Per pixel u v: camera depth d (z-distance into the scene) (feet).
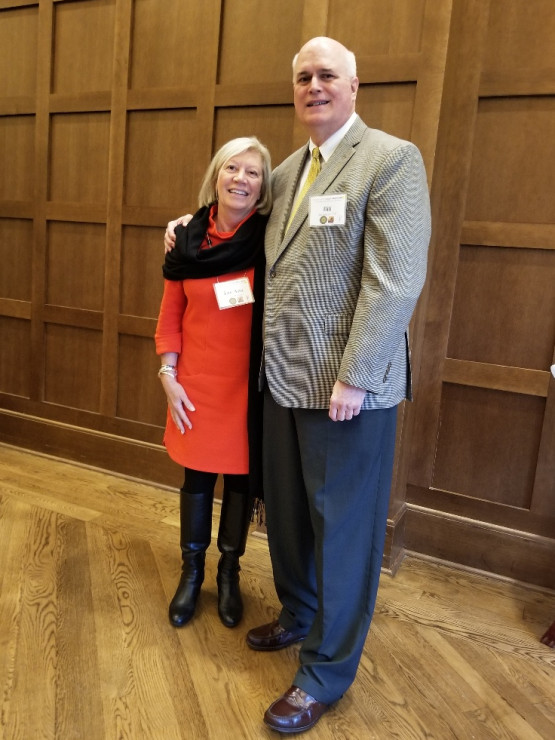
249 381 5.50
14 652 5.50
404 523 7.90
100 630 5.90
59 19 9.58
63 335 10.34
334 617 4.91
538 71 6.67
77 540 7.68
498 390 7.35
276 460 5.38
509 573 7.42
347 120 4.88
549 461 7.14
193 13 8.48
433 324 7.51
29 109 10.03
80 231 9.91
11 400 10.94
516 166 6.94
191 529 6.17
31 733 4.60
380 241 4.41
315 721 4.79
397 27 6.91
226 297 5.42
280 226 5.15
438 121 6.79
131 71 9.05
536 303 7.06
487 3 6.79
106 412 10.02
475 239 7.18
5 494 8.98
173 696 5.08
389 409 4.90
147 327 9.47
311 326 4.72
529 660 5.86
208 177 5.69
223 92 8.36
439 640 6.10
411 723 4.93
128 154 9.29
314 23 7.29
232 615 6.09
